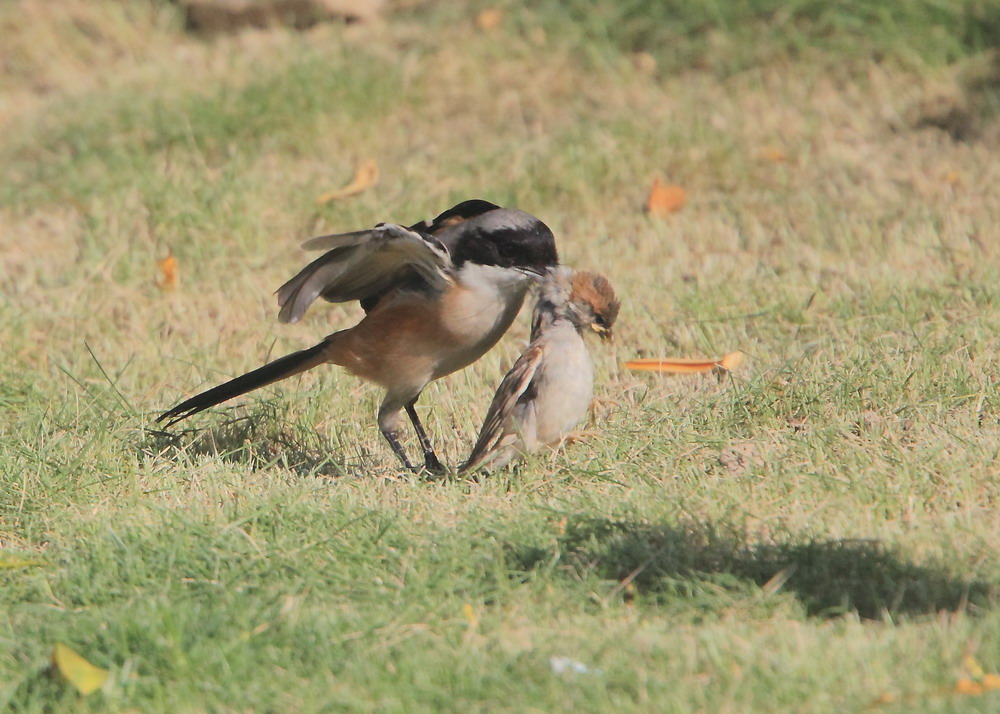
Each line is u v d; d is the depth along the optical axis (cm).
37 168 1719
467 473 968
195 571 796
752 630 697
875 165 1588
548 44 1892
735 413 1035
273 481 961
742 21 1864
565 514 849
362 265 968
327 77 1811
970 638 653
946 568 747
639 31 1888
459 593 764
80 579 789
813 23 1839
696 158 1606
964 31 1777
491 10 1977
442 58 1873
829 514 837
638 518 839
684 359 1171
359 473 1015
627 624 716
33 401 1145
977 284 1234
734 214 1517
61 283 1438
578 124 1706
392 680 656
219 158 1698
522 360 942
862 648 656
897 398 1023
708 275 1350
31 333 1314
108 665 677
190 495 945
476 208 1006
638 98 1770
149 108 1786
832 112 1703
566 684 638
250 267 1462
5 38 2120
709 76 1806
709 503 861
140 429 1075
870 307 1220
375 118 1759
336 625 707
